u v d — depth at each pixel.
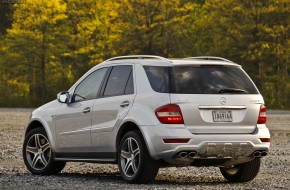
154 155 16.69
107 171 21.31
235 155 17.05
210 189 16.25
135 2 132.50
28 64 142.25
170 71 17.05
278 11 124.19
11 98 125.81
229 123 17.00
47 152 19.89
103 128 18.08
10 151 28.64
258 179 19.16
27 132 20.61
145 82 17.34
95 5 146.25
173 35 133.38
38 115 20.11
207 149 16.69
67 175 19.83
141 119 16.94
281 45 125.31
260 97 17.50
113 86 18.22
